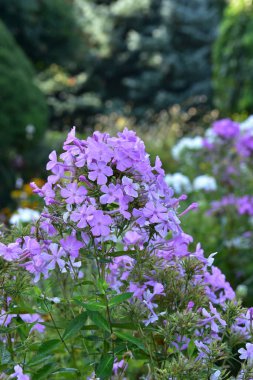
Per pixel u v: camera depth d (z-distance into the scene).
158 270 2.19
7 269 2.06
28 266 2.08
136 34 25.00
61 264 2.07
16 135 11.30
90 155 2.03
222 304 2.29
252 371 2.10
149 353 2.20
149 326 2.23
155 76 24.89
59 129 23.55
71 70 24.70
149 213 2.03
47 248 2.13
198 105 24.17
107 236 2.09
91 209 1.99
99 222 1.99
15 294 2.11
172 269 2.22
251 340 2.21
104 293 2.07
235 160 6.41
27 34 18.92
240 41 11.88
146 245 2.15
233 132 6.33
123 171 2.07
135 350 2.22
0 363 2.11
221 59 12.18
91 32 25.14
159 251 2.24
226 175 6.36
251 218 5.59
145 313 2.18
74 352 2.53
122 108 24.45
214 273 2.29
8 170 11.09
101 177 2.01
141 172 2.08
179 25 24.95
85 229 2.07
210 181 6.23
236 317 2.23
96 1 26.89
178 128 12.98
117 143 2.05
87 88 24.78
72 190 2.02
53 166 2.11
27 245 2.07
